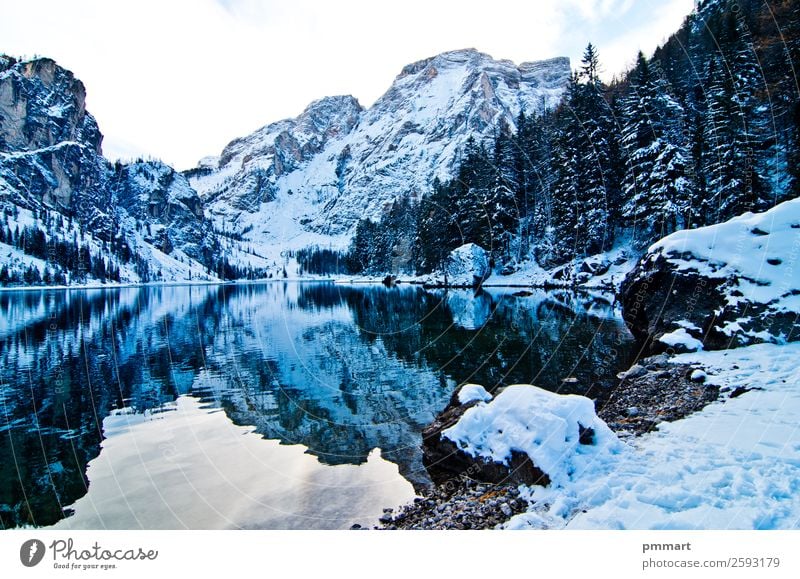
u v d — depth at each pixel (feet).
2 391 33.47
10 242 316.60
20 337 63.36
